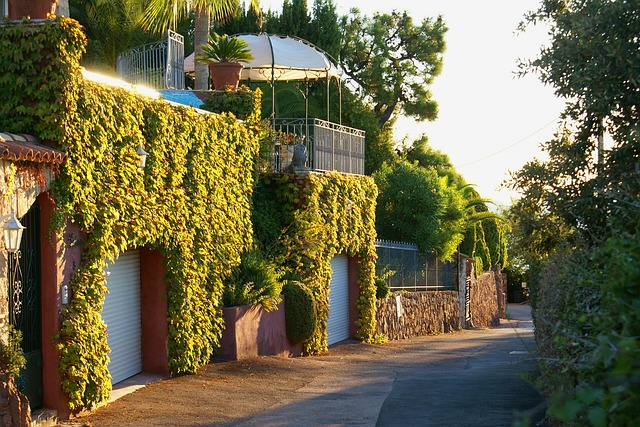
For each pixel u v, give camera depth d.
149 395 12.84
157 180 13.51
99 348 11.50
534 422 10.05
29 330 10.55
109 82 12.24
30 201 10.05
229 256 16.58
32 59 10.72
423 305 31.48
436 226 32.38
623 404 3.05
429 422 10.59
